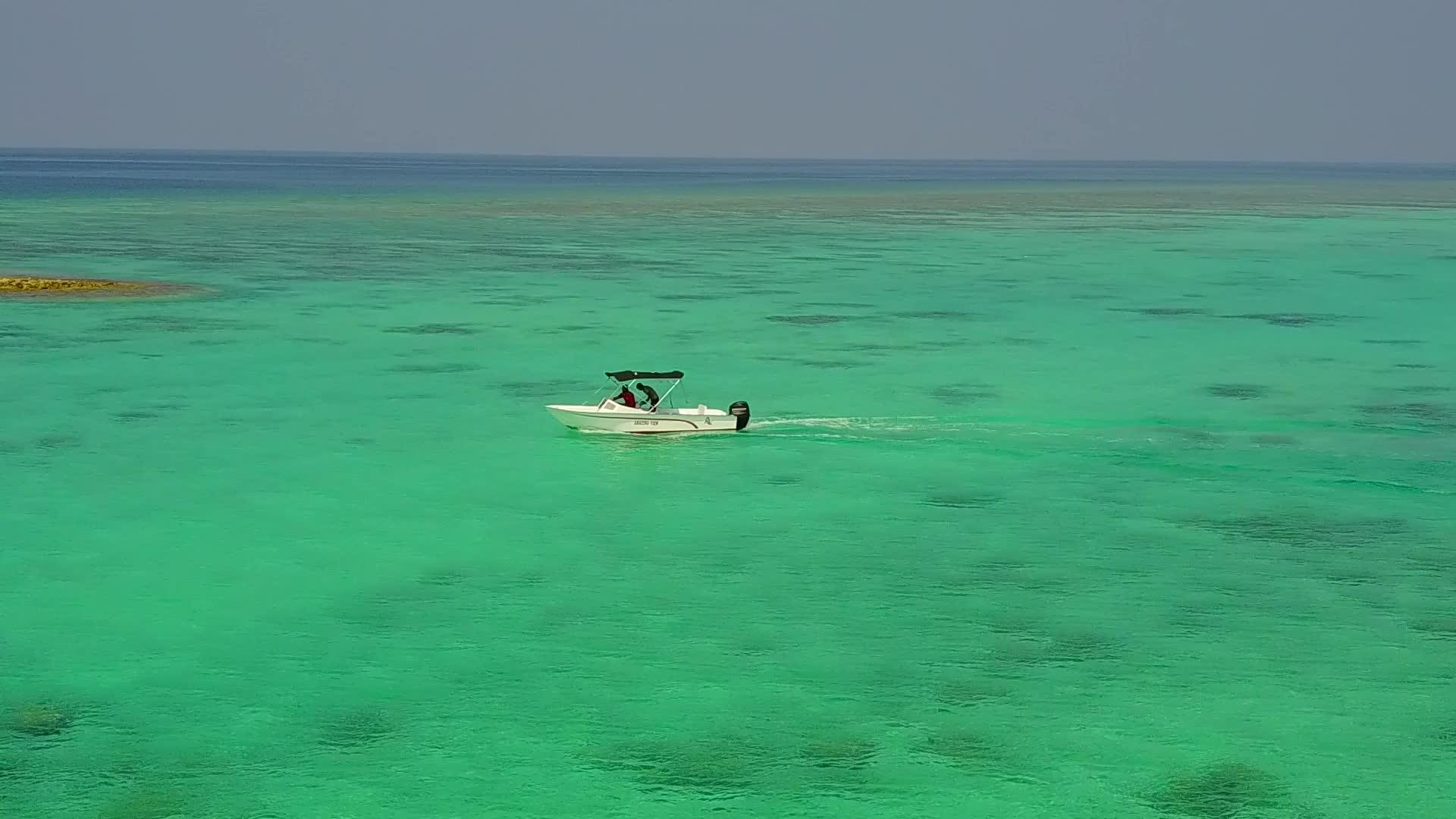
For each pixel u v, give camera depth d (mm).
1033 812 15305
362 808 15359
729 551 23938
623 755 16531
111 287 56312
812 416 34312
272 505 26406
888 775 16078
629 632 20188
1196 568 23062
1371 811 15375
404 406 35219
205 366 40125
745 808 15383
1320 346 45562
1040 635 20188
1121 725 17328
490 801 15531
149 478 28156
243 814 15203
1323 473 29047
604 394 36812
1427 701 18047
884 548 24109
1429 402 36250
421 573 22734
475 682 18500
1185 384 38656
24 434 31625
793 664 19141
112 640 19797
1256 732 17172
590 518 25812
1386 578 22641
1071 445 31422
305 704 17828
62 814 15141
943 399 36500
